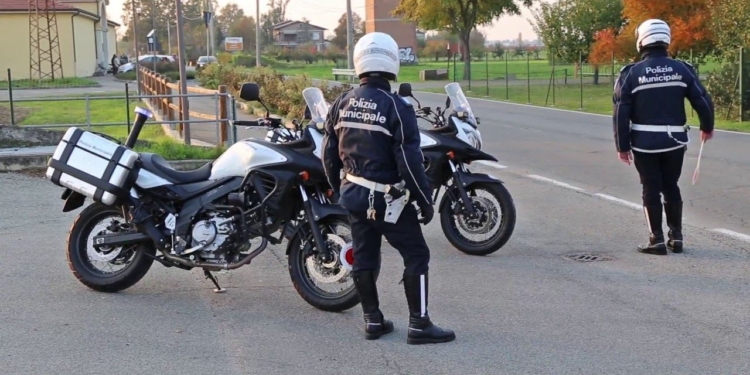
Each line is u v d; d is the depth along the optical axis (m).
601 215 9.61
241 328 5.80
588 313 6.04
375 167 5.18
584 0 44.19
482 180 7.56
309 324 5.88
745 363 5.07
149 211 6.37
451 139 7.50
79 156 6.30
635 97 7.64
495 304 6.27
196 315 6.08
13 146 14.60
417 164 5.07
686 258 7.61
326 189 6.12
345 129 5.25
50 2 50.47
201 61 56.47
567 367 5.02
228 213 6.25
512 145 16.83
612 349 5.31
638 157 7.72
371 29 82.88
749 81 21.11
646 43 7.70
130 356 5.26
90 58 57.16
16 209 9.88
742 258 7.61
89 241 6.65
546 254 7.79
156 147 13.87
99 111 25.80
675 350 5.29
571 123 21.89
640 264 7.41
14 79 49.22
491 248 7.63
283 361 5.17
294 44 107.19
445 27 51.22
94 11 63.25
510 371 4.96
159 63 53.34
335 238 6.04
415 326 5.42
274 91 22.41
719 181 11.88
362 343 5.49
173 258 6.32
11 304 6.30
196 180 6.40
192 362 5.16
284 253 7.84
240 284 6.88
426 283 5.40
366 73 5.24
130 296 6.54
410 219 5.32
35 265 7.40
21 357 5.23
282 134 6.39
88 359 5.20
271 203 6.07
